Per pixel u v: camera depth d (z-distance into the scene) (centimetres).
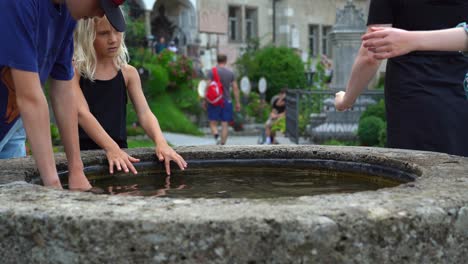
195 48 1992
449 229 116
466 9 249
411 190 130
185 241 105
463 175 154
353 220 107
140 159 239
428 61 251
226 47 2095
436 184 138
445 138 246
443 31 163
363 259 108
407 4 254
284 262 105
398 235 110
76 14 161
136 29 1409
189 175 233
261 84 1673
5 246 115
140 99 285
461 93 249
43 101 156
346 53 1189
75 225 109
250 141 1187
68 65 191
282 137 1129
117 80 284
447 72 250
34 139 157
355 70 237
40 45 161
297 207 112
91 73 270
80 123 236
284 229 105
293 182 212
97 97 279
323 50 2428
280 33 2259
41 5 154
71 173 199
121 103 285
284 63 1866
